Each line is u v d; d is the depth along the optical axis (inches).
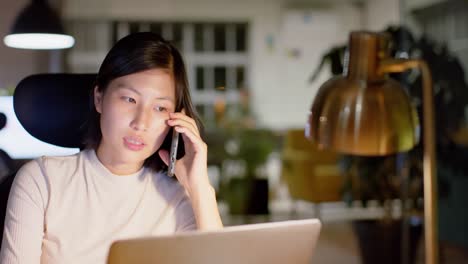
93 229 48.1
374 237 145.8
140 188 50.1
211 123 282.0
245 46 322.3
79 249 47.7
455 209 131.8
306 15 317.7
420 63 55.9
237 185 244.7
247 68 322.7
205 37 321.1
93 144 50.3
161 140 48.2
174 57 48.3
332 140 52.2
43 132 59.5
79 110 59.1
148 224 49.9
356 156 134.5
